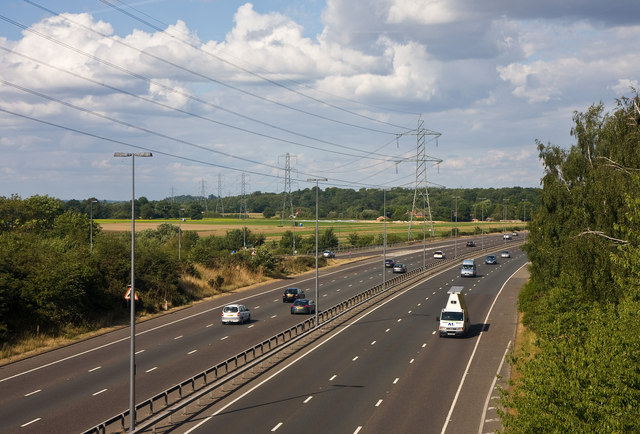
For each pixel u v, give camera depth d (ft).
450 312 165.78
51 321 168.45
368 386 113.09
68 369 128.36
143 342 159.02
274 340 157.58
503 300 241.76
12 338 153.28
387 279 307.17
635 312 74.02
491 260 396.98
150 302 212.43
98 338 166.61
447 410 98.12
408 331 174.70
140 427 85.76
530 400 61.46
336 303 231.30
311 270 355.56
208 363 132.16
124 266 215.31
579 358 64.39
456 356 140.87
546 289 176.14
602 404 57.93
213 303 233.96
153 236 449.48
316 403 101.55
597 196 130.93
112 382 116.16
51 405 100.17
